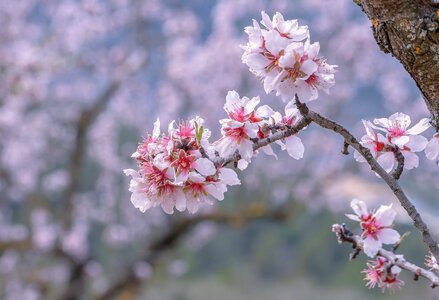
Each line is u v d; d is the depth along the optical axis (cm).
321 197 1458
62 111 1362
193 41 1461
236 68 1409
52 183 1443
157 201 181
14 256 1423
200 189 181
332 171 1381
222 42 1416
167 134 186
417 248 1444
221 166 182
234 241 3045
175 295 2572
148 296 2498
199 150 180
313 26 1426
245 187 1298
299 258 2945
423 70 166
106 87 1356
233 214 1234
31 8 1324
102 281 1400
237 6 1472
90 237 1516
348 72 1409
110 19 1346
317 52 171
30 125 1338
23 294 1379
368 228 196
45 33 1325
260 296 2748
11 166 1367
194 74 1427
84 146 1307
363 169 1392
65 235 1280
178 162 177
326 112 1409
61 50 1299
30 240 1293
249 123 181
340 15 1420
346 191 1496
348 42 1409
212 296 2669
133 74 1330
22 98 1224
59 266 1377
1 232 1405
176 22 1419
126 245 1575
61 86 1384
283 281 2891
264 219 1242
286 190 1365
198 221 1232
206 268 2938
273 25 176
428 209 1073
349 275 2786
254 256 3020
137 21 1348
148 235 1539
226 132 183
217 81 1423
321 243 2938
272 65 174
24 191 1368
